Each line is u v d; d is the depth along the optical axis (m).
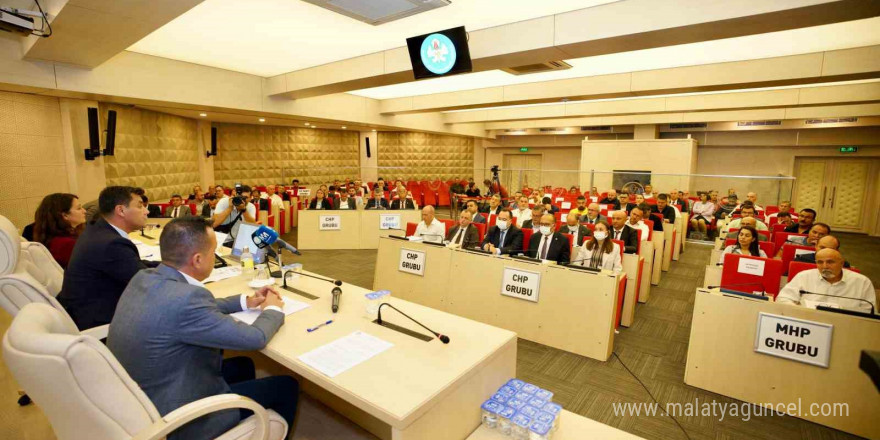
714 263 4.91
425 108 10.05
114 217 2.40
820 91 7.96
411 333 2.02
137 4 3.26
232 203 5.81
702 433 2.59
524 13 4.42
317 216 7.93
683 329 4.21
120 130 7.44
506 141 17.41
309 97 8.52
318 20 4.64
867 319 2.50
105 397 1.20
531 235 4.92
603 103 10.59
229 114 8.84
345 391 1.50
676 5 3.71
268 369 2.80
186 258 1.69
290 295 2.51
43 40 4.29
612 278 3.44
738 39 5.11
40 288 1.77
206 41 5.48
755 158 13.08
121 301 1.60
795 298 3.21
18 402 2.65
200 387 1.60
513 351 2.04
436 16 4.54
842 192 12.25
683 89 6.81
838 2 3.10
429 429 1.49
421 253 4.54
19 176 5.60
